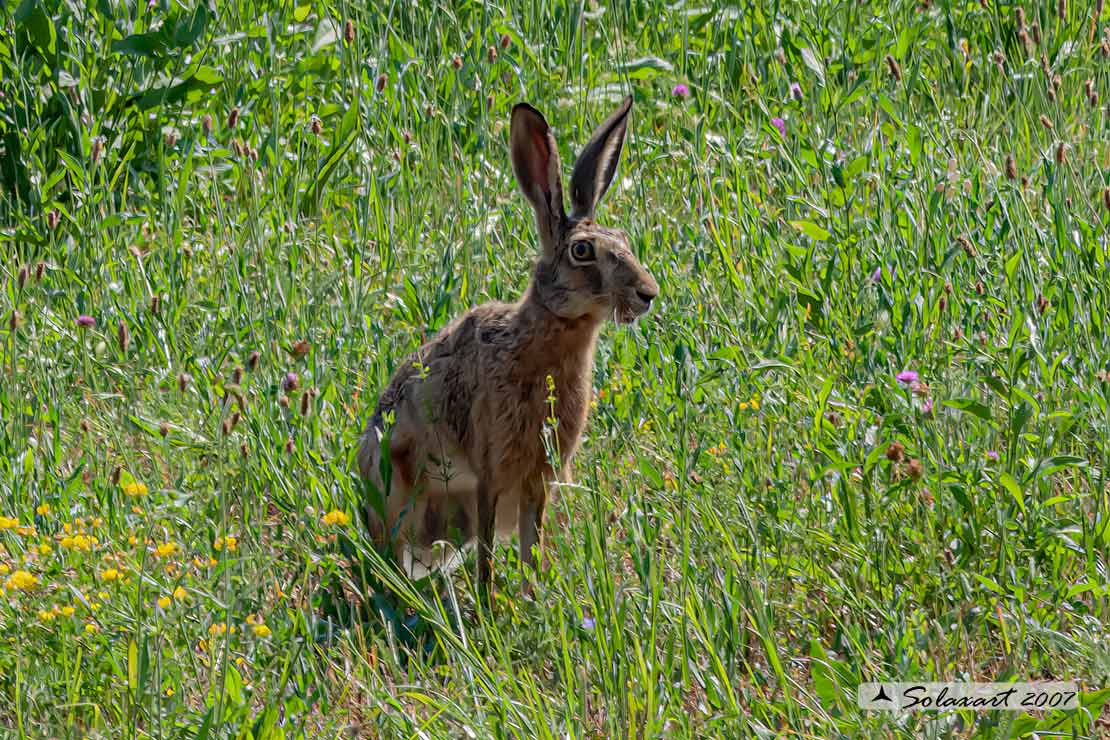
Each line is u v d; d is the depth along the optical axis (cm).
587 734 762
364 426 1023
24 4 1419
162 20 1517
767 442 990
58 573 857
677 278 1206
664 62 1623
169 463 1023
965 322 1101
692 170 1377
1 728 751
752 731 750
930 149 1399
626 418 1055
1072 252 1143
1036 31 1482
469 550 980
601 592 808
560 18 1673
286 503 973
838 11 1747
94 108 1450
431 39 1655
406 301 1199
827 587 884
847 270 1164
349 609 913
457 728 764
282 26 1600
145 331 1184
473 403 938
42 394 1087
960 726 753
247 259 1246
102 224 1305
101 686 785
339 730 752
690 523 897
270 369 1055
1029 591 856
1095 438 997
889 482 943
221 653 810
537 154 922
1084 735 734
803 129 1505
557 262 912
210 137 1480
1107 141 1459
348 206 1419
